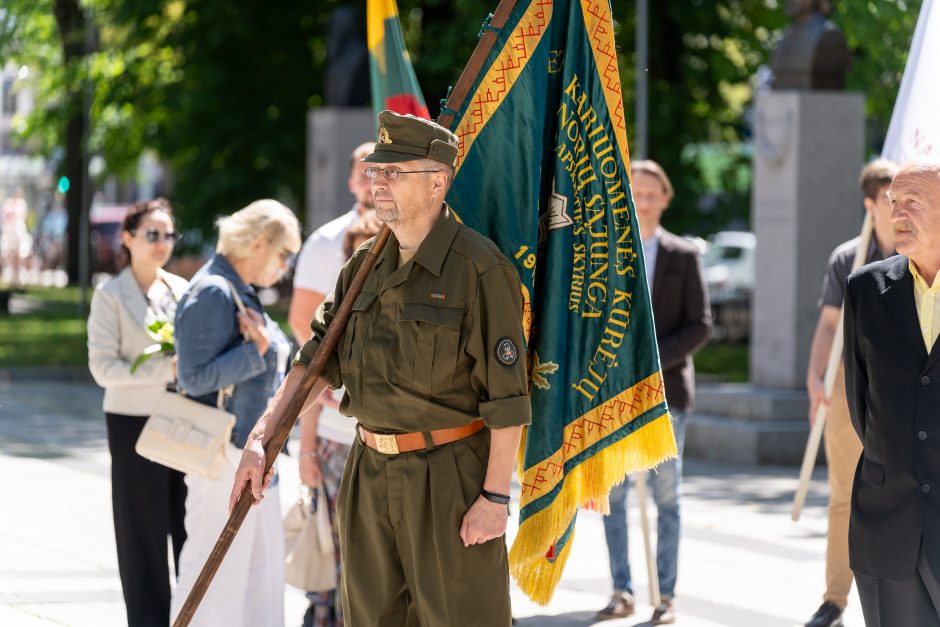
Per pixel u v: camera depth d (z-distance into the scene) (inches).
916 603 284.7
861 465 292.8
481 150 276.2
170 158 1545.3
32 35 1860.2
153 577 374.0
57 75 1870.1
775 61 814.5
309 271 378.9
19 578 457.1
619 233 279.1
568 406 277.3
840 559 394.6
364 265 264.8
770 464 751.7
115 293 378.0
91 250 2321.6
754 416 774.5
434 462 257.0
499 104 276.7
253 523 330.6
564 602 447.8
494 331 254.1
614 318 278.4
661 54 1348.4
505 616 260.2
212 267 337.1
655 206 436.8
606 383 278.4
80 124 1889.8
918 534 281.0
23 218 2704.2
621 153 278.5
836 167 793.6
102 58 1633.9
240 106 1485.0
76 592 439.8
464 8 1284.4
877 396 287.3
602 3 279.9
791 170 789.2
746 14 1395.2
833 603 396.8
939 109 388.2
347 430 358.9
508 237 275.9
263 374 337.4
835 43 797.9
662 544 424.2
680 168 1349.7
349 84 1171.9
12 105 3036.4
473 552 256.5
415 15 1435.8
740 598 453.4
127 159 1863.9
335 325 265.6
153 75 1588.3
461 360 255.3
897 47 1261.1
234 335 332.5
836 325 419.2
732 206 1405.0
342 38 1180.5
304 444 363.3
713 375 1157.1
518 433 256.1
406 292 256.5
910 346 284.7
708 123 1421.0
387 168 252.7
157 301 382.3
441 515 255.8
